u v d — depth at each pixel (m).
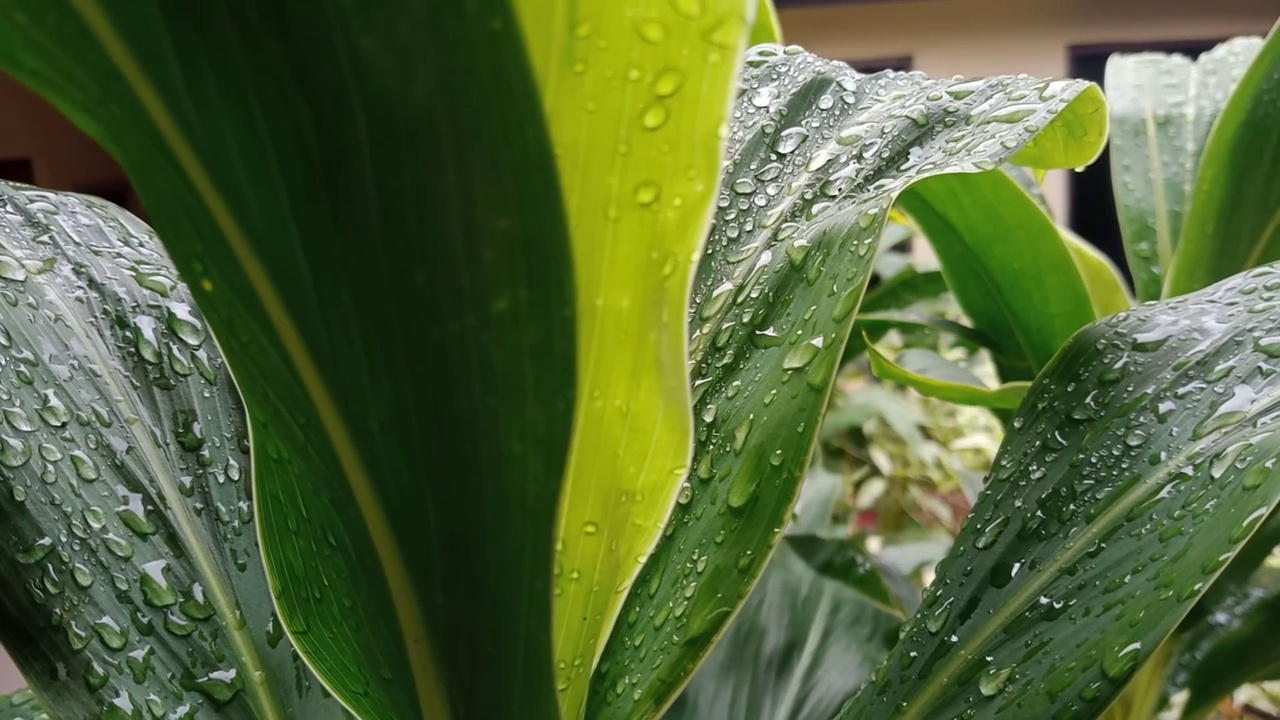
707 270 0.44
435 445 0.26
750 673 0.55
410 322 0.23
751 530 0.38
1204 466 0.36
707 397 0.41
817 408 0.38
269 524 0.33
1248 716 0.73
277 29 0.19
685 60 0.22
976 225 0.53
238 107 0.20
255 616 0.42
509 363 0.24
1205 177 0.52
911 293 0.79
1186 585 0.33
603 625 0.35
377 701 0.34
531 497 0.27
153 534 0.41
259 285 0.24
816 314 0.40
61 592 0.38
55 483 0.39
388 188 0.21
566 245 0.22
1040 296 0.55
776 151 0.46
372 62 0.19
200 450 0.44
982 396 0.55
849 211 0.41
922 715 0.36
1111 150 0.63
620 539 0.33
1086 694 0.33
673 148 0.24
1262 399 0.37
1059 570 0.36
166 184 0.23
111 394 0.43
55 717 0.36
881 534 1.03
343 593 0.32
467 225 0.22
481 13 0.19
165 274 0.47
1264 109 0.49
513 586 0.28
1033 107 0.41
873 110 0.46
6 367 0.41
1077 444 0.39
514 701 0.31
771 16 0.57
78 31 0.20
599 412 0.29
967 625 0.37
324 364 0.25
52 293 0.44
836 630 0.57
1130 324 0.42
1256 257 0.52
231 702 0.40
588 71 0.21
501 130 0.20
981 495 0.40
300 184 0.21
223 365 0.46
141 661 0.38
